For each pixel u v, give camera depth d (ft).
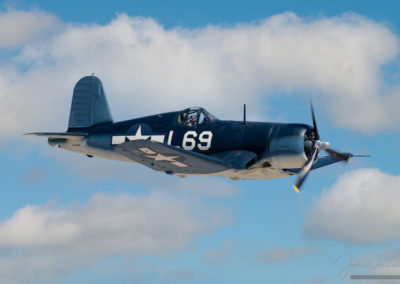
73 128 250.57
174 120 223.51
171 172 215.92
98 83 251.80
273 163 211.82
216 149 215.10
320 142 212.23
